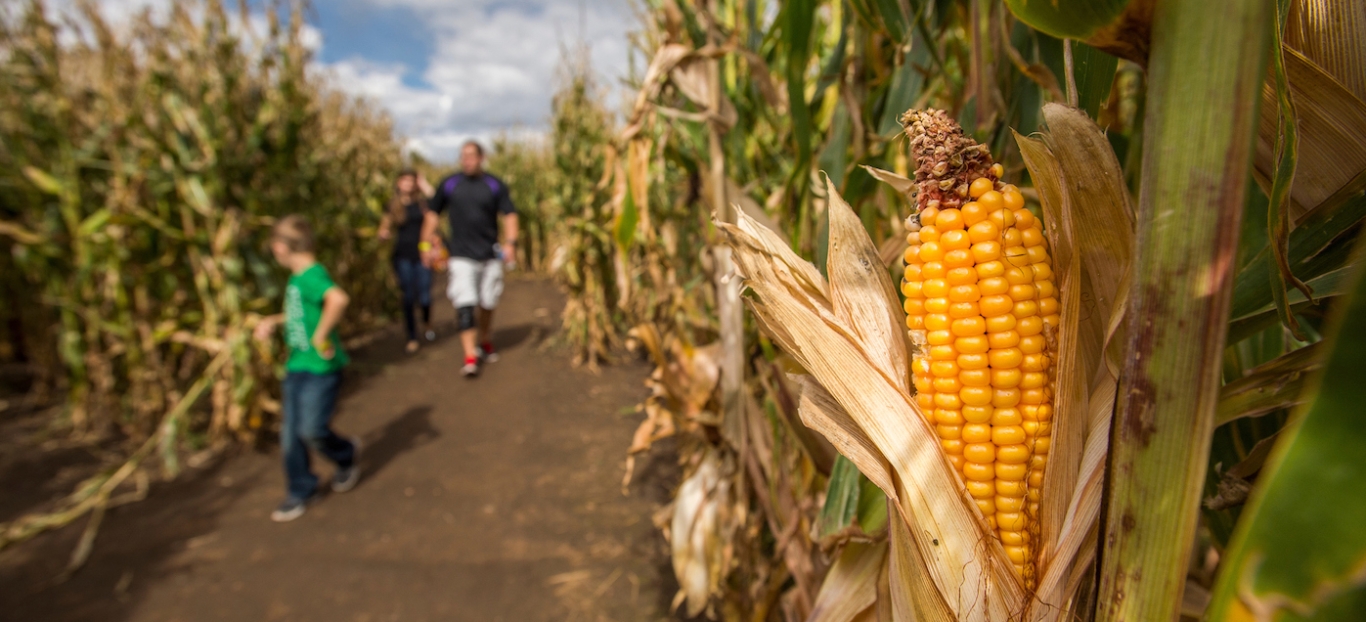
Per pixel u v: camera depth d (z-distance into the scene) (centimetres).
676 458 404
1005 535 69
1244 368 99
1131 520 50
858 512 102
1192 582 116
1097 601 55
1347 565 29
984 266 66
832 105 229
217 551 307
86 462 420
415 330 731
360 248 856
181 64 445
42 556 304
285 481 391
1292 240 66
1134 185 106
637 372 626
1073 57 79
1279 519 31
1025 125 115
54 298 453
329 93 848
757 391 229
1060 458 67
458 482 380
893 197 154
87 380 468
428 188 757
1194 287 45
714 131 194
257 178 506
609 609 256
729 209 194
